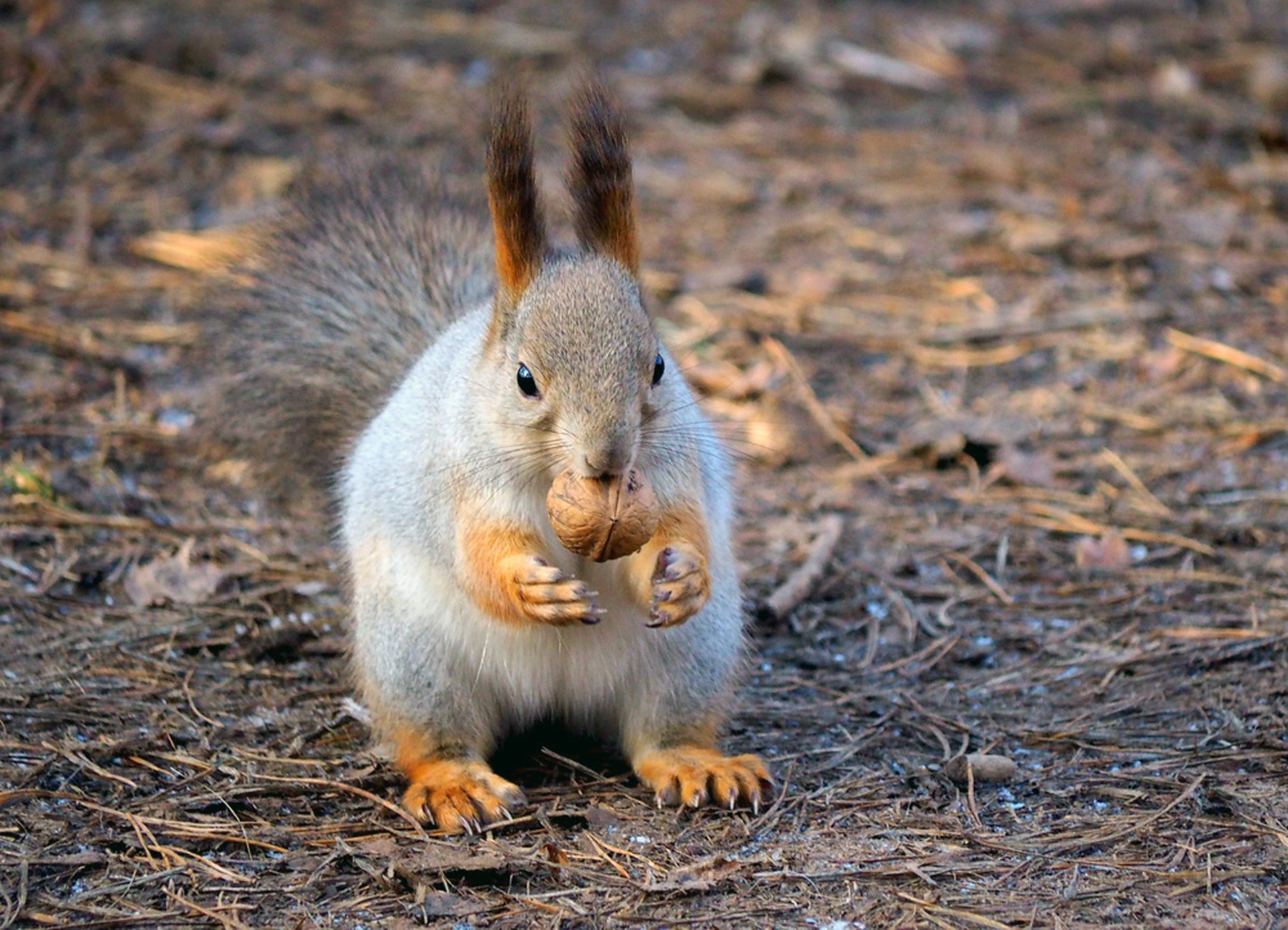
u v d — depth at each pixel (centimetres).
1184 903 685
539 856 716
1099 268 1538
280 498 1123
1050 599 1040
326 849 729
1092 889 695
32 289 1422
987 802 786
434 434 809
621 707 831
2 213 1546
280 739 843
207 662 927
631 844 739
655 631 809
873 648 985
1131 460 1223
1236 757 826
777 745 859
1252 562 1070
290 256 1132
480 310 905
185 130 1706
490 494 770
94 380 1288
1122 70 2008
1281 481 1184
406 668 807
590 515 727
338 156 1284
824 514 1163
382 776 805
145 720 853
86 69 1786
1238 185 1684
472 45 1972
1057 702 907
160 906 678
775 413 1286
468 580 779
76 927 657
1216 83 1972
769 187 1714
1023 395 1327
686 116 1864
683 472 782
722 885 697
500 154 777
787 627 1012
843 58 2012
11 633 938
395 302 1055
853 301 1484
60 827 736
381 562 820
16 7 1858
